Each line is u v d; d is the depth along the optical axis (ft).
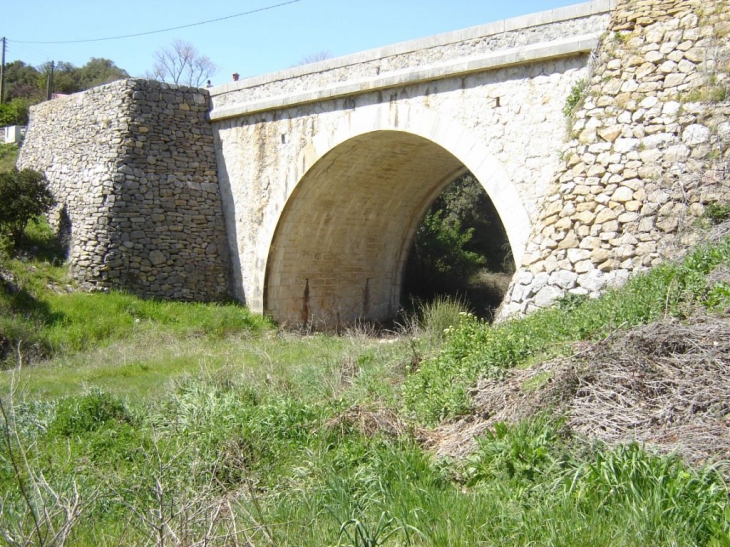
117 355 42.22
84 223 56.03
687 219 27.37
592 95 31.86
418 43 42.14
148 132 55.93
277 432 21.59
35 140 68.80
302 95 49.47
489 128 38.27
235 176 57.26
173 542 13.12
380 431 20.34
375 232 60.49
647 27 31.09
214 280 57.41
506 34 37.60
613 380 17.43
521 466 15.19
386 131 44.52
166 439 21.89
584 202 30.71
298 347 44.34
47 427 23.98
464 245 91.09
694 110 28.55
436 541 12.94
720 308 19.53
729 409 15.15
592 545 11.84
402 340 36.52
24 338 43.55
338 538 13.34
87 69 163.53
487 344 24.09
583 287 29.81
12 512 15.57
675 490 12.52
